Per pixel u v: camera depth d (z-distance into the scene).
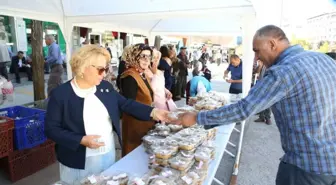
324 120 1.08
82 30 8.97
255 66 4.78
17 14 2.99
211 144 1.65
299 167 1.19
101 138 1.37
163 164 1.35
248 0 2.72
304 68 1.08
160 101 2.24
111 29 5.11
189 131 1.74
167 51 5.02
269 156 3.33
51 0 3.37
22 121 2.43
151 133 1.81
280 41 1.21
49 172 2.72
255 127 4.60
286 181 1.27
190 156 1.39
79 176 1.33
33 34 4.14
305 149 1.14
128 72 1.93
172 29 6.27
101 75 1.27
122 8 3.41
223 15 2.93
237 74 4.73
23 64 8.73
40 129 2.60
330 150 1.10
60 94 1.27
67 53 3.84
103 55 1.26
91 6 3.54
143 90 1.94
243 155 3.34
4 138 2.31
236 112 1.14
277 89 1.08
